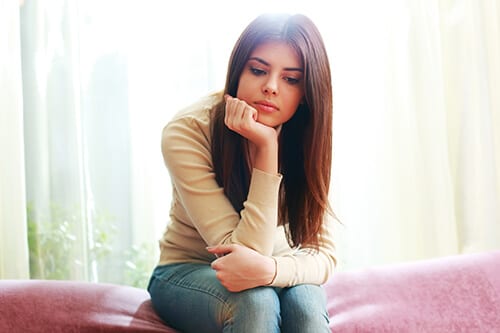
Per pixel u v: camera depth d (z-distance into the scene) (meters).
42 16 2.19
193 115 1.40
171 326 1.46
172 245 1.46
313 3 2.27
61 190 2.19
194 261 1.44
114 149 2.26
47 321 1.42
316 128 1.37
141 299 1.58
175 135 1.37
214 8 2.24
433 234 2.30
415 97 2.31
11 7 2.11
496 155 2.36
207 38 2.24
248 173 1.42
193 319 1.30
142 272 2.25
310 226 1.42
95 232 2.25
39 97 2.19
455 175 2.37
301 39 1.32
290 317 1.24
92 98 2.25
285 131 1.45
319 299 1.28
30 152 2.19
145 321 1.46
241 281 1.21
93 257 2.23
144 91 2.24
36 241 2.18
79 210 2.18
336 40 2.29
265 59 1.32
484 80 2.34
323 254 1.42
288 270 1.29
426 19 2.31
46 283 1.55
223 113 1.37
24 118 2.19
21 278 2.10
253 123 1.30
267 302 1.20
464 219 2.34
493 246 2.35
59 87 2.19
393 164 2.33
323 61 1.34
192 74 2.26
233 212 1.34
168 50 2.25
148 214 2.25
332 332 1.51
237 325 1.18
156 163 2.25
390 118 2.33
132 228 2.26
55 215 2.19
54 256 2.18
